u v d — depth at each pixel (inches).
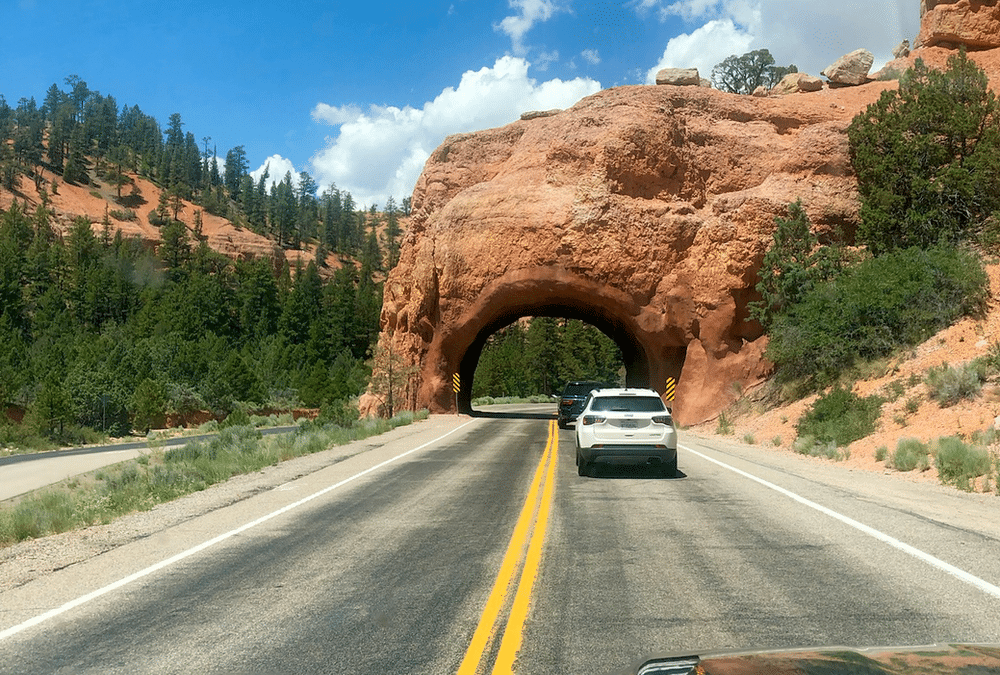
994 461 542.9
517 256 1536.7
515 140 1776.6
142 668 179.5
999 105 1146.0
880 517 385.7
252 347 4827.8
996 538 329.4
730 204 1407.5
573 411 1233.4
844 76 1689.2
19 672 177.9
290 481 573.3
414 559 296.2
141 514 434.0
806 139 1461.6
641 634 198.5
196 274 5935.0
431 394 1689.2
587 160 1539.1
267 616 220.7
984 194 1102.4
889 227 1163.3
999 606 223.0
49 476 904.9
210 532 361.4
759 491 490.3
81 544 345.1
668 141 1496.1
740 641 191.0
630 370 2092.8
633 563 285.6
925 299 968.9
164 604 235.8
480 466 660.7
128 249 6501.0
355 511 418.6
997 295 918.4
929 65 1614.2
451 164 1817.2
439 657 183.3
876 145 1250.0
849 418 812.6
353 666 178.2
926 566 276.1
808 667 90.1
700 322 1396.4
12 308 4594.0
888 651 98.5
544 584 254.2
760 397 1221.7
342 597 241.1
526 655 182.7
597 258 1466.5
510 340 5270.7
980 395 719.1
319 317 5762.8
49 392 1620.3
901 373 887.7
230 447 824.3
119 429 1859.0
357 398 2667.3
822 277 1180.5
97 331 4714.6
